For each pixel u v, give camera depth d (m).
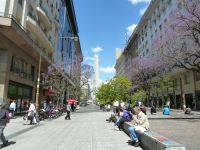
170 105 48.72
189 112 28.33
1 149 8.35
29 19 26.69
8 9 21.59
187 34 22.81
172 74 42.84
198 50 23.95
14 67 24.30
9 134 12.20
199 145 8.18
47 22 34.53
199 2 21.06
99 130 13.98
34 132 13.13
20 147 8.73
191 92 39.50
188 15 21.81
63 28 55.97
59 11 48.78
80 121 20.84
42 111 22.50
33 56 29.61
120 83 21.39
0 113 8.85
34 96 31.59
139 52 71.50
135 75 49.75
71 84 55.19
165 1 47.81
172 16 25.14
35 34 30.41
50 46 37.12
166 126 14.88
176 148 5.88
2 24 19.36
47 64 35.84
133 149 8.30
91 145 9.08
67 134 12.28
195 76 38.38
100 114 32.97
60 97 41.97
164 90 45.78
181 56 24.55
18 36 21.78
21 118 22.22
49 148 8.52
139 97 21.50
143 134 8.32
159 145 6.38
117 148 8.48
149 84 48.56
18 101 25.80
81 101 106.06
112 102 21.70
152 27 57.81
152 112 28.66
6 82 21.52
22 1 25.38
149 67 42.94
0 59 21.61
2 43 21.19
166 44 27.36
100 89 22.09
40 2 32.22
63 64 42.78
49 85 36.16
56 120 22.14
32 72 31.38
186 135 10.79
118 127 14.05
